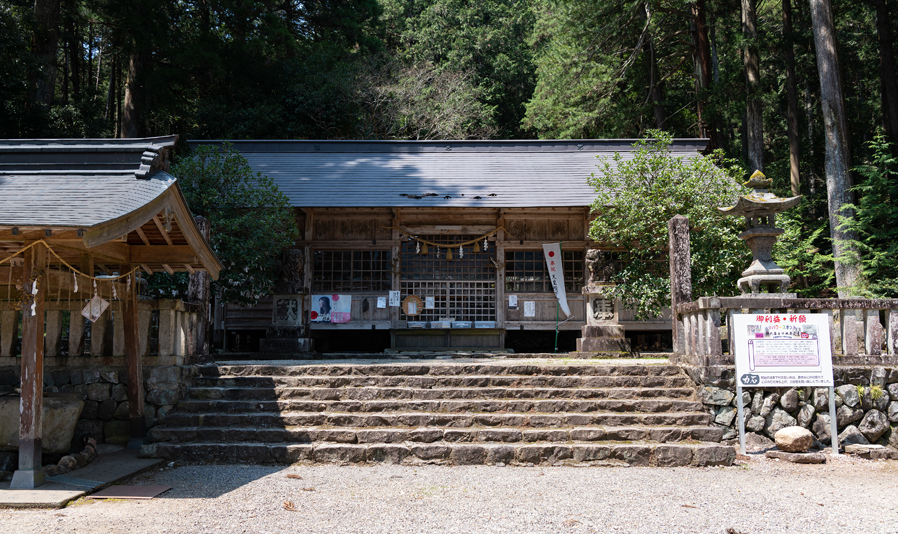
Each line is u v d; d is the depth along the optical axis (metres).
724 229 10.17
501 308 13.55
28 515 4.36
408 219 13.73
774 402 6.86
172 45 20.05
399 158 15.79
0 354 7.04
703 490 5.16
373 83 22.62
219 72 19.52
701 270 10.09
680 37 21.22
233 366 7.83
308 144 16.16
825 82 14.41
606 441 6.36
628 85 21.81
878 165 15.52
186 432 6.42
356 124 22.84
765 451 6.58
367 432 6.35
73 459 5.72
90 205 4.99
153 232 6.33
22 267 5.45
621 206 10.71
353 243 13.63
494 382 7.53
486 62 28.48
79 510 4.50
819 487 5.29
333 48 23.59
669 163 10.94
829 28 14.38
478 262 13.96
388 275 13.73
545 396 7.22
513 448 6.09
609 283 12.38
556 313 13.52
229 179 11.62
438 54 28.50
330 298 13.44
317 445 6.17
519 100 28.86
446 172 14.80
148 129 21.91
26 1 17.11
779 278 7.29
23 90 15.12
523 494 4.98
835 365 7.00
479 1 29.14
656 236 10.63
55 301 7.15
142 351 7.28
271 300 13.66
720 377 6.91
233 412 6.93
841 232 14.09
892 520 4.34
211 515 4.35
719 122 20.70
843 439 6.80
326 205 12.98
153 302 7.35
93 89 20.09
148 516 4.32
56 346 7.12
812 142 22.44
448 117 23.83
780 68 22.14
